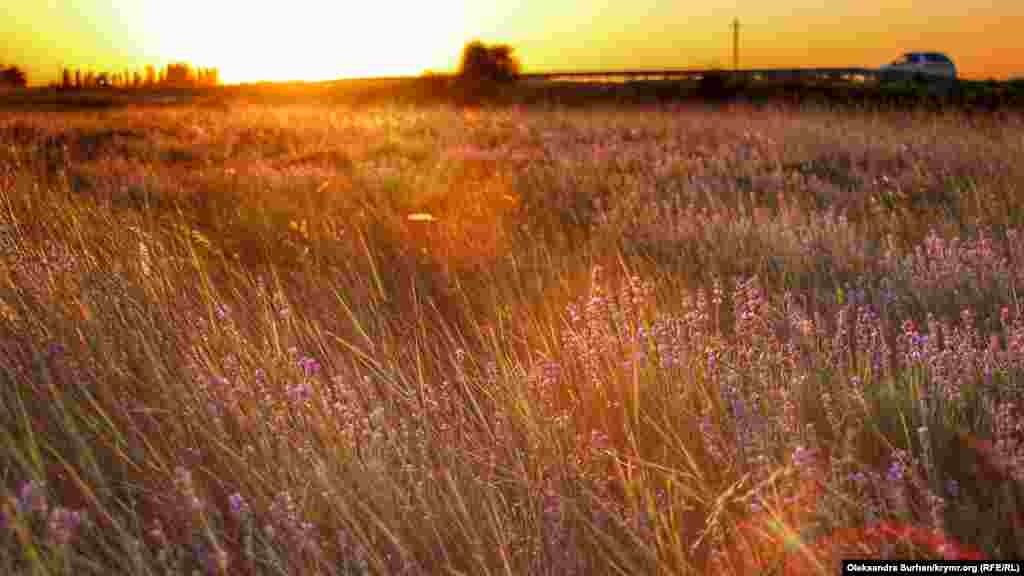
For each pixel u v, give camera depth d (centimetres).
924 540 253
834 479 273
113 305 431
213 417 318
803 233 730
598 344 415
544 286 602
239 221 807
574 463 304
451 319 541
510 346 459
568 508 280
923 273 566
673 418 346
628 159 1396
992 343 376
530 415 333
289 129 2195
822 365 385
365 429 313
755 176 1135
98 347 378
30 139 1805
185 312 434
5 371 347
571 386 396
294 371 372
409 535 268
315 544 242
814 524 251
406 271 638
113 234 565
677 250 698
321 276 602
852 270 619
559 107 2962
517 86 4166
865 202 970
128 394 346
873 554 246
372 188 1061
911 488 284
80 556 239
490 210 936
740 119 2128
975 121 1775
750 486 284
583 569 255
